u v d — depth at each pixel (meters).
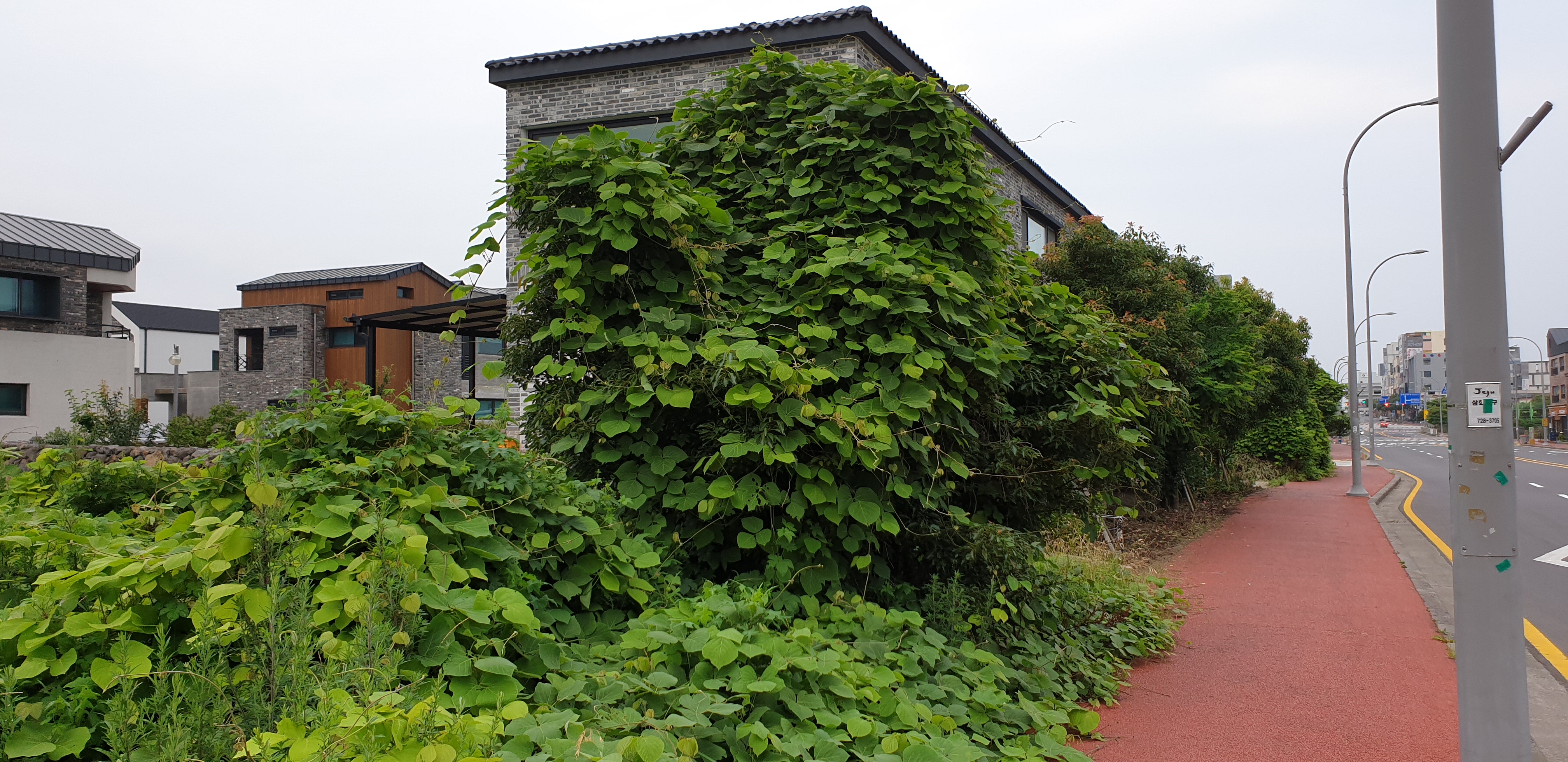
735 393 4.29
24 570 2.80
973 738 3.77
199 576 2.63
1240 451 24.31
